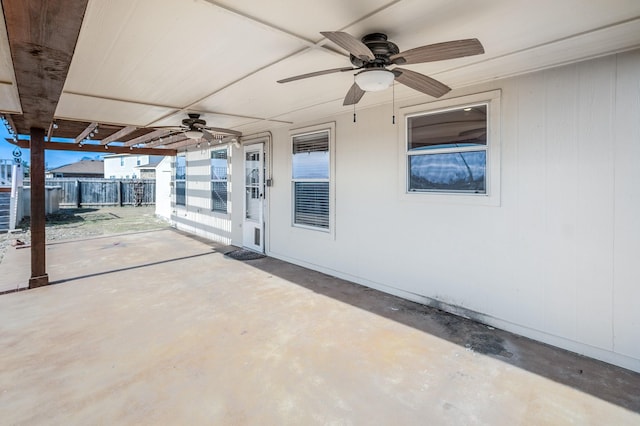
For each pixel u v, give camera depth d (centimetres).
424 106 381
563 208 290
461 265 358
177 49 257
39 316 353
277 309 377
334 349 289
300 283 471
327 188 519
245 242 705
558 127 290
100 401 220
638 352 258
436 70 300
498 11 203
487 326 336
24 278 484
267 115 498
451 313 367
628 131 258
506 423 203
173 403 219
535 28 224
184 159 951
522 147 310
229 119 528
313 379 246
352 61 239
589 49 256
